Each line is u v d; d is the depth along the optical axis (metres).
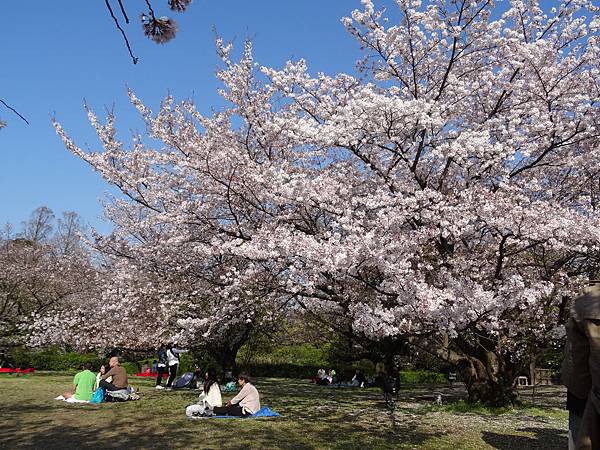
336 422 8.43
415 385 18.98
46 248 24.34
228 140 10.78
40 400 10.38
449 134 9.20
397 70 9.94
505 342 9.76
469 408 10.05
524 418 9.14
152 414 8.83
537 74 9.14
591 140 9.74
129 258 12.48
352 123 8.45
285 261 9.03
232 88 10.59
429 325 8.45
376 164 9.59
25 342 19.53
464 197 8.16
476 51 9.57
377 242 7.80
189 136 10.69
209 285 12.52
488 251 9.60
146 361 21.23
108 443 6.39
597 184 10.23
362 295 9.38
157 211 11.39
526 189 9.62
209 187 10.11
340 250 7.94
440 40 9.55
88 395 10.45
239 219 10.83
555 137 9.49
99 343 15.20
